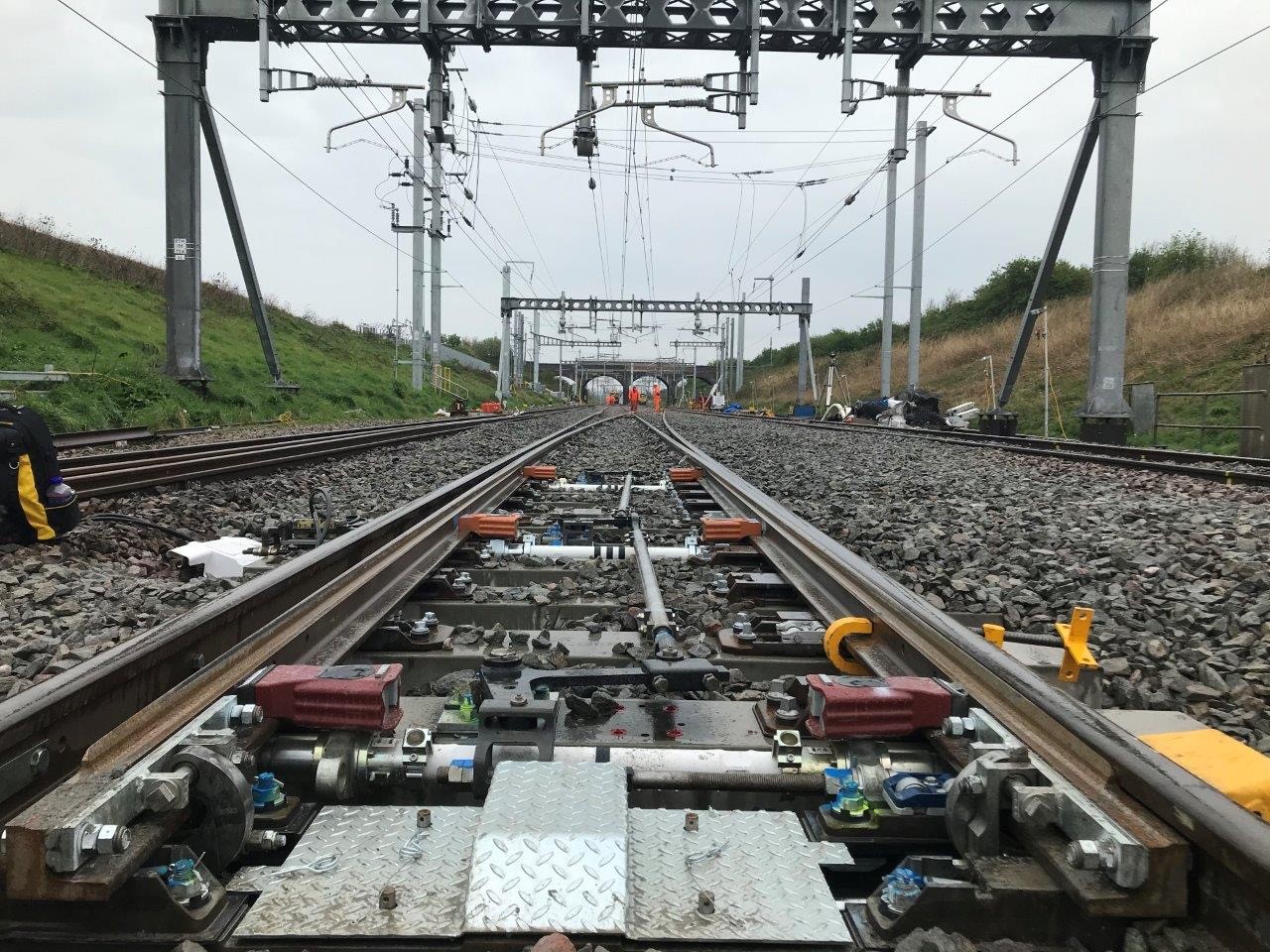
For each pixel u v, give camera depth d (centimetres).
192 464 963
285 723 231
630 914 166
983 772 185
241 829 183
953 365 5009
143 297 3562
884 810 210
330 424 2423
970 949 160
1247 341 2625
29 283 2812
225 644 316
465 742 234
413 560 470
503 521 584
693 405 8044
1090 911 158
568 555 542
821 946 164
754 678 352
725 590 466
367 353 5438
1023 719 226
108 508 749
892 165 3038
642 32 1748
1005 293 5656
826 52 1859
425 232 3709
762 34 1766
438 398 4003
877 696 222
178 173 1923
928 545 617
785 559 505
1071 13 1778
